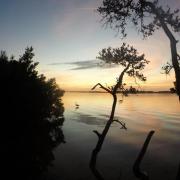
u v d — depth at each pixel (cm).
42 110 3241
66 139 4666
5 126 2503
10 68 2816
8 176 2108
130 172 2878
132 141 5078
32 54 3297
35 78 3244
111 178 2631
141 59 1280
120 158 3559
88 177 2547
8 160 2309
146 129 7106
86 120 8994
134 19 1178
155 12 1084
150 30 1177
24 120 2681
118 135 5859
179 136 5897
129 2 1147
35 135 2928
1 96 2552
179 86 1055
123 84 1312
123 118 10169
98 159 3462
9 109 2550
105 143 4747
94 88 1319
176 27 1084
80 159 3262
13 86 2647
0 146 2378
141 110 14688
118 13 1173
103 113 12269
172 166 3203
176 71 1059
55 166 2798
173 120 9681
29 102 2758
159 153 3972
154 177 2739
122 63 1296
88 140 4862
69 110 13725
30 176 2261
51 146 3616
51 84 3953
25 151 2569
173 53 1062
